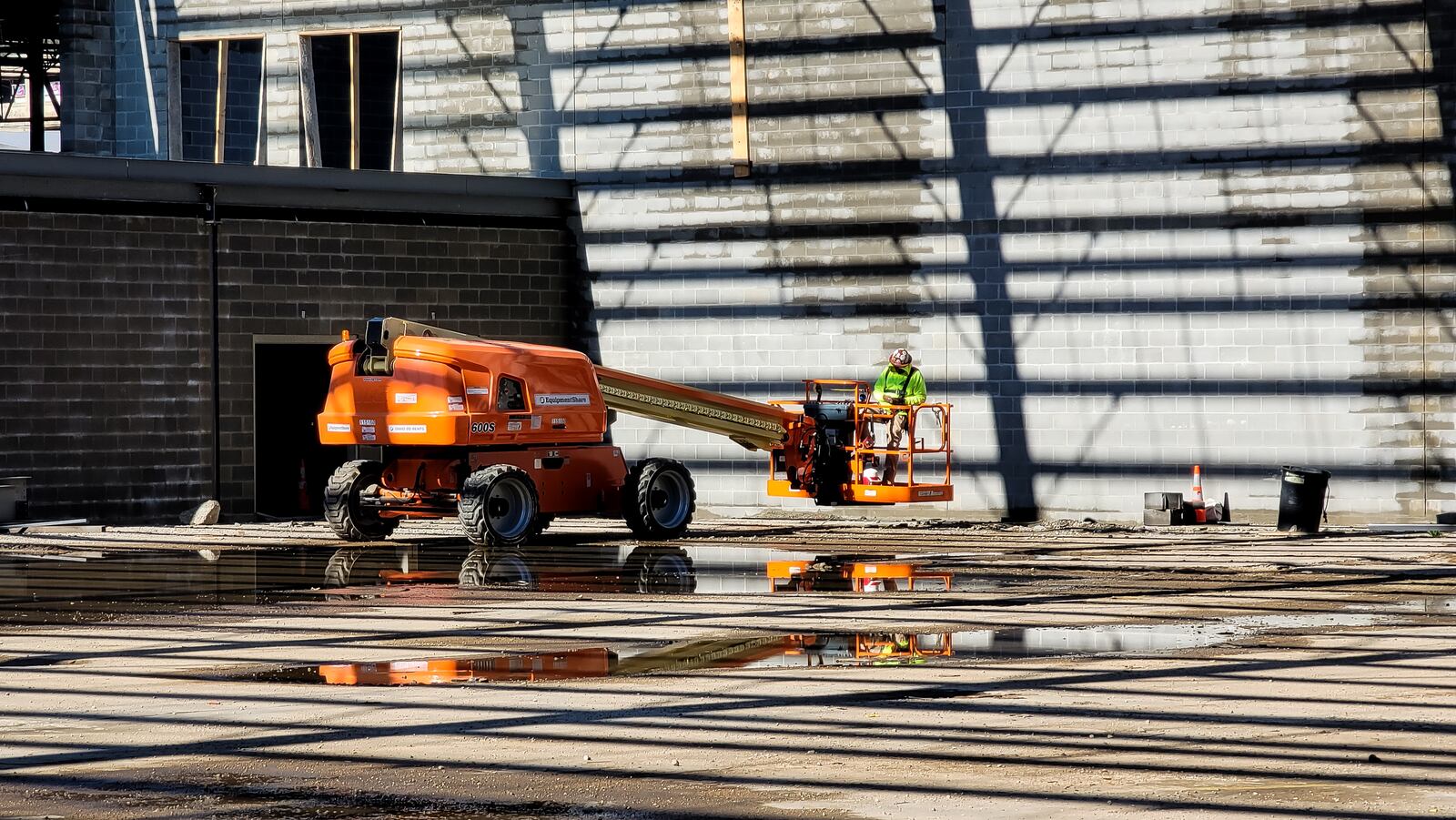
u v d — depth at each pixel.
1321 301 32.94
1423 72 32.22
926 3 35.44
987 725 13.77
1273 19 33.06
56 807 11.16
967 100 35.19
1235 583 23.53
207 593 22.59
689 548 29.19
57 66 50.44
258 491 36.50
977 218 35.19
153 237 33.44
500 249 37.62
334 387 29.22
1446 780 11.89
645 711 14.41
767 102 36.78
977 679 15.91
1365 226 32.62
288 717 14.16
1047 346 34.72
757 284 36.97
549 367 29.52
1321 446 33.03
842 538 31.30
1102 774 12.09
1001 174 35.00
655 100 37.75
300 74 40.97
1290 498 31.56
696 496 37.47
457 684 15.71
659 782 11.89
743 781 11.91
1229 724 13.78
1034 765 12.36
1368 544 29.36
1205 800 11.34
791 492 32.47
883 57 35.84
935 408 32.41
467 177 36.81
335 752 12.85
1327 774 12.09
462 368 28.36
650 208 37.81
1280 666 16.55
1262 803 11.27
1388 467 32.59
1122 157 34.12
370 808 11.17
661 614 20.48
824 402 32.94
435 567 25.92
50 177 31.92
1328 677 15.91
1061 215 34.56
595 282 38.34
